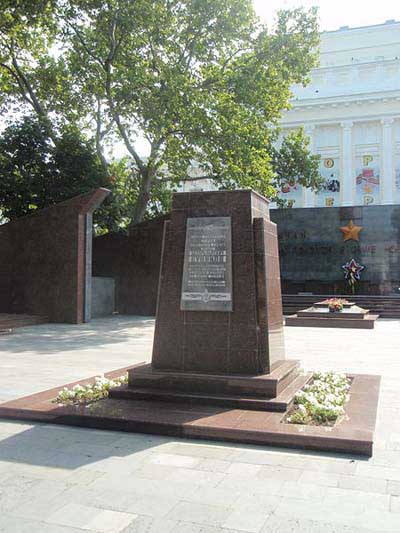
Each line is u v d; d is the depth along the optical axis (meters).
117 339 14.50
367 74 48.53
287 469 4.47
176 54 23.53
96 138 24.12
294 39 23.52
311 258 27.42
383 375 8.88
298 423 5.41
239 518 3.57
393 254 26.33
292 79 24.77
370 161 48.62
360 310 19.39
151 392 6.36
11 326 17.42
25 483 4.21
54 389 7.22
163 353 6.79
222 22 22.75
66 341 13.99
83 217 19.33
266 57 23.70
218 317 6.62
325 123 49.03
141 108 21.97
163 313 6.84
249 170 22.45
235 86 22.98
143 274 23.44
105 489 4.07
